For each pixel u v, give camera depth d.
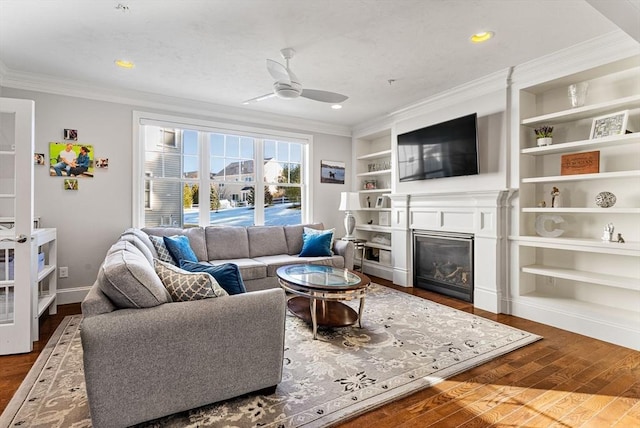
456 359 2.43
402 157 4.76
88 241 3.93
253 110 4.89
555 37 2.72
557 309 3.12
